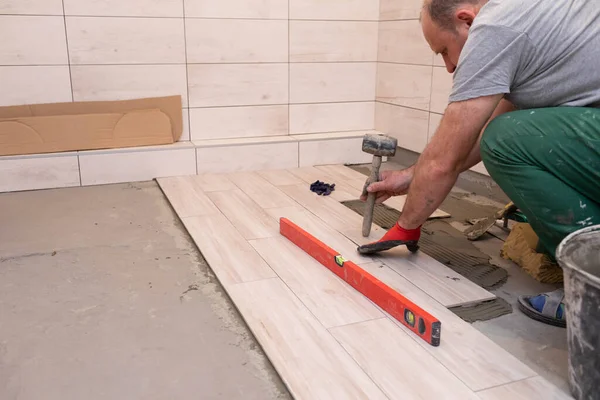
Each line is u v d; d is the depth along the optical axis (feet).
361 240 7.07
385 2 11.32
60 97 9.87
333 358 4.51
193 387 4.23
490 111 4.88
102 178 9.88
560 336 4.93
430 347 4.66
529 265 6.17
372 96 12.05
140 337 4.91
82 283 5.94
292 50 11.17
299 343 4.72
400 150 11.39
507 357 4.52
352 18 11.44
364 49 11.71
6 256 6.63
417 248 6.56
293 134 11.60
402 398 4.02
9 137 9.35
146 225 7.77
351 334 4.86
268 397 4.12
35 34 9.50
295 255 6.60
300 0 10.98
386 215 8.18
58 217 8.09
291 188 9.55
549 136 4.49
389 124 11.66
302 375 4.28
